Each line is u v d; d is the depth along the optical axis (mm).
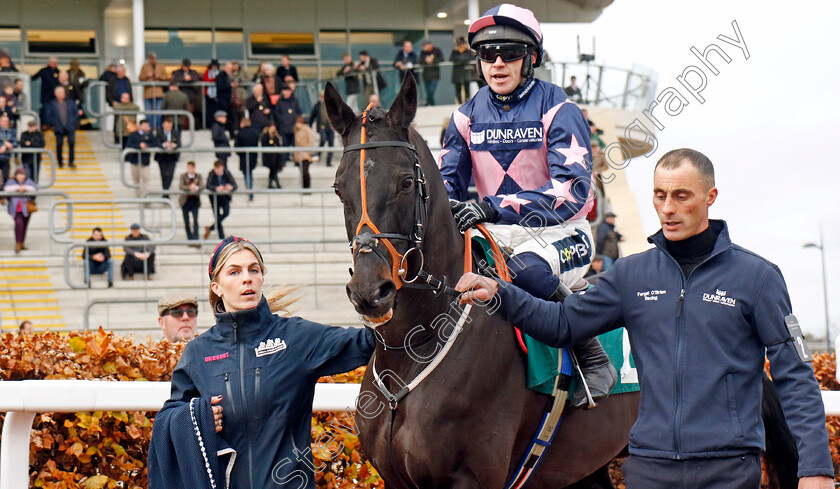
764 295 2162
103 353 3443
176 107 13750
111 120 15523
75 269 10820
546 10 18531
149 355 3627
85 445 3256
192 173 11195
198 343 2609
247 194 12453
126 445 3365
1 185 11664
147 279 10539
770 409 3092
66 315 10039
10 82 13484
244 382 2508
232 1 17984
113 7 17375
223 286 2592
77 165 14008
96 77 17438
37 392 2703
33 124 12570
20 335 3668
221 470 2459
